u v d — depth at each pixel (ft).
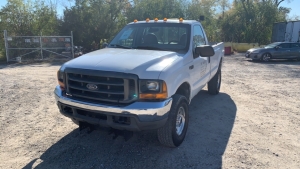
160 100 11.68
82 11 68.95
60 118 18.02
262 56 57.57
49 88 26.96
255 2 105.29
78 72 12.12
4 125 16.70
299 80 33.81
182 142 14.46
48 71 39.63
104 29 71.72
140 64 12.03
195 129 16.40
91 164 12.26
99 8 71.61
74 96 12.67
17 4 60.80
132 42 16.80
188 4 88.74
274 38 95.35
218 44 23.85
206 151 13.55
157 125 11.73
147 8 81.25
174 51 15.21
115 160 12.63
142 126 11.55
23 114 18.76
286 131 16.38
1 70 40.83
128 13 81.82
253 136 15.52
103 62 12.37
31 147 13.82
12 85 28.30
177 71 12.94
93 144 14.21
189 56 15.06
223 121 17.92
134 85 11.41
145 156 13.02
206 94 25.26
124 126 11.64
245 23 102.47
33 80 31.48
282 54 57.77
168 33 16.66
